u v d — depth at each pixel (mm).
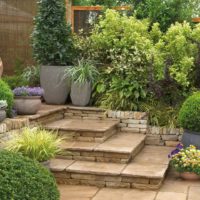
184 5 7824
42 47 6957
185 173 5289
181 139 5992
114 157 5465
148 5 7711
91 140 5926
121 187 5062
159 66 6633
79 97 6887
